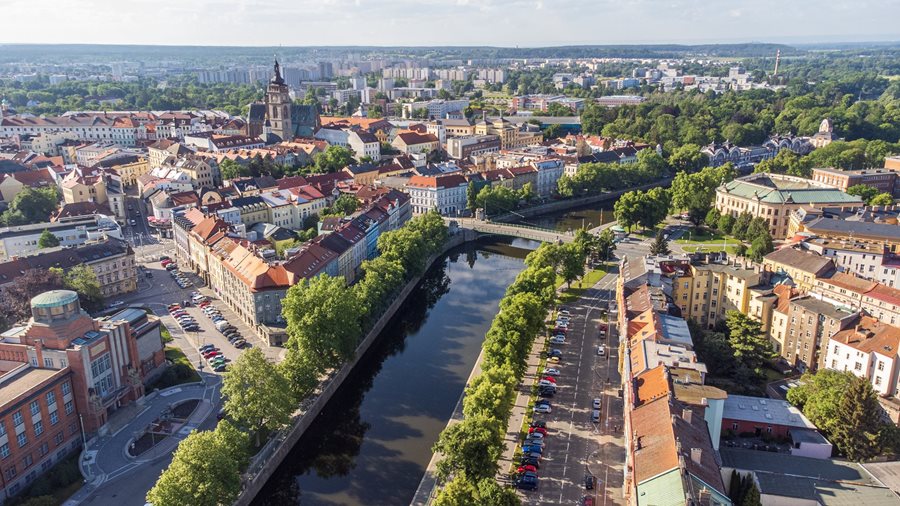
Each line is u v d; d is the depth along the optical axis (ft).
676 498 360.89
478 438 458.91
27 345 548.31
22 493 495.00
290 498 515.09
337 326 642.63
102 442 552.82
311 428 600.80
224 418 581.53
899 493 445.78
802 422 528.22
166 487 417.90
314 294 650.84
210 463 437.58
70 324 554.87
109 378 581.12
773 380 647.15
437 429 595.88
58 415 533.14
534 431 552.41
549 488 488.44
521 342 627.46
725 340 644.69
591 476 497.05
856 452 492.54
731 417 533.96
